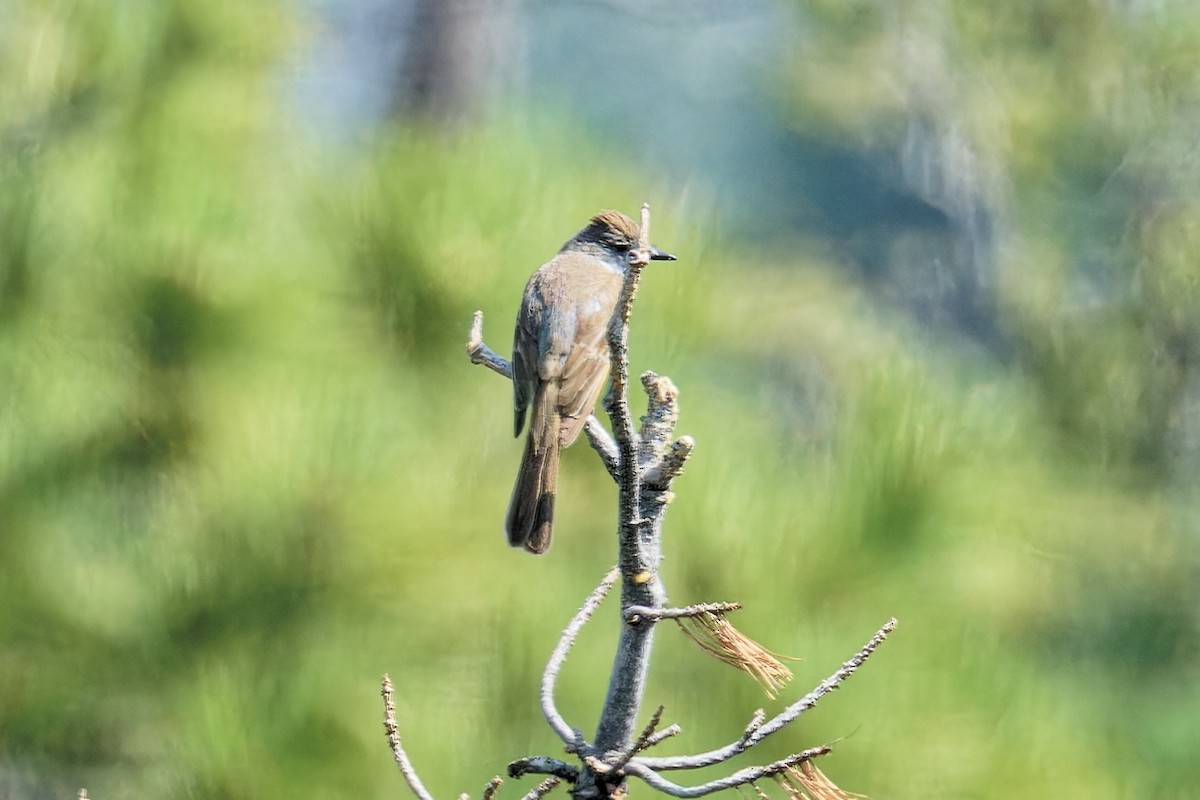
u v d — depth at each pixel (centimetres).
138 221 1025
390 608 959
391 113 2200
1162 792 1266
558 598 974
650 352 1032
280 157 1104
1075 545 1741
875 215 3158
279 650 949
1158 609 1731
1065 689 1291
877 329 2556
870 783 879
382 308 1034
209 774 888
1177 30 2016
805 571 930
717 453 965
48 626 998
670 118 3569
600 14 3669
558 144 1109
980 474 998
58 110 1080
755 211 3206
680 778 908
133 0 1106
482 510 993
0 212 1016
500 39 2330
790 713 572
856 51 2527
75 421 1027
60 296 1023
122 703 1004
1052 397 1878
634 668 616
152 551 990
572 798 602
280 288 1027
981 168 2522
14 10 1080
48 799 1024
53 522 1015
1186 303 1880
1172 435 1842
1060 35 2100
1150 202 2052
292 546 950
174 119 1073
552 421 901
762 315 2269
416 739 911
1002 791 879
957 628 947
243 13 1127
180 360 1025
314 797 880
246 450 980
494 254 1029
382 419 984
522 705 948
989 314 2539
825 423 1089
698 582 924
